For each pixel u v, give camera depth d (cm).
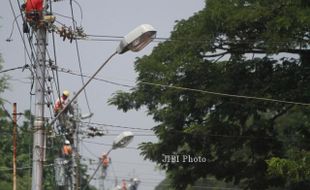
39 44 3844
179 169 6297
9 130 8612
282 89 5638
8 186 9081
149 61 5962
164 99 5881
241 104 5669
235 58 5784
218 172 6175
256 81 5684
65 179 6681
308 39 5234
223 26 5372
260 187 6050
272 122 5909
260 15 5184
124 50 3572
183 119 6034
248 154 6209
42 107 3878
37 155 3856
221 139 5950
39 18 3797
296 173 4881
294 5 5112
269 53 5203
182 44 5716
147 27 3497
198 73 5775
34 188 3834
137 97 6100
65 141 6444
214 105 5800
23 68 3922
